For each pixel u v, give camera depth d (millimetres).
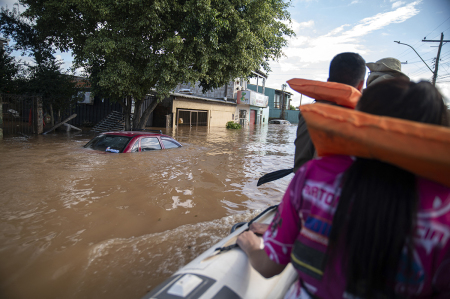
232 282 1395
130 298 2143
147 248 2838
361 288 837
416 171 750
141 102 13461
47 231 2996
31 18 11914
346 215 851
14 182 4277
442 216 777
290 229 1039
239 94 29562
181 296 1239
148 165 5695
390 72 2684
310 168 984
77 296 2137
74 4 10594
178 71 11172
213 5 11039
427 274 798
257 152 9477
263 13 12055
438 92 900
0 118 9844
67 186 4262
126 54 10766
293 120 49125
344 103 1669
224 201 4297
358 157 896
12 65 13750
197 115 23109
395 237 782
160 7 10133
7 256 2543
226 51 11875
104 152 6332
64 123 14133
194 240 3055
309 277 958
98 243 2848
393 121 734
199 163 6512
